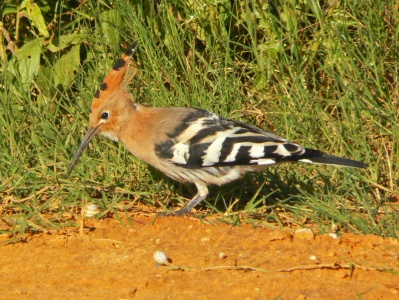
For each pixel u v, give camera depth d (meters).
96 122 10.71
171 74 12.12
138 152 10.66
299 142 11.73
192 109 10.73
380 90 11.99
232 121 10.57
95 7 12.70
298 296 8.07
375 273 8.63
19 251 9.52
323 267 8.73
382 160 11.40
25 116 11.83
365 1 12.41
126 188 11.08
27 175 11.11
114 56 12.33
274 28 12.50
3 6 12.75
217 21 12.64
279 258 9.07
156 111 10.72
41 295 8.32
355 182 10.90
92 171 11.27
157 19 12.52
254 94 12.35
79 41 12.46
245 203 11.02
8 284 8.66
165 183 11.15
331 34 12.27
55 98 12.13
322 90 12.45
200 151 10.20
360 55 12.25
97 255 9.33
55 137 11.55
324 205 10.30
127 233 9.98
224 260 9.06
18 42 13.13
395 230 9.79
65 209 10.61
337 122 11.81
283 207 10.60
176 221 10.29
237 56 12.70
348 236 9.63
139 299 8.17
